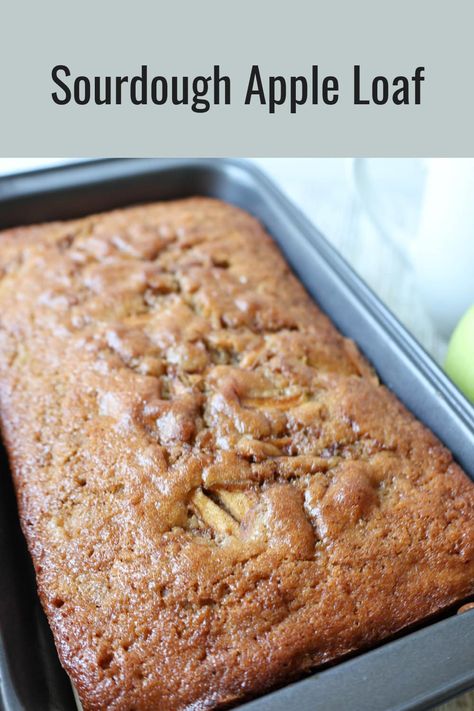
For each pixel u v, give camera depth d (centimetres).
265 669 27
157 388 31
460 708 29
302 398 32
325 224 44
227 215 40
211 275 36
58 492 30
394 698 25
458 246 35
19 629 28
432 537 29
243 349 33
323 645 28
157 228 39
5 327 34
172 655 27
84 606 28
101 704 27
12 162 45
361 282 35
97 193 40
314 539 29
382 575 28
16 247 38
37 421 32
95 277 36
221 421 31
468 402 31
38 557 29
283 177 47
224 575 28
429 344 39
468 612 27
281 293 36
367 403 32
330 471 30
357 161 39
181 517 29
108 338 33
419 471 31
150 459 30
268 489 29
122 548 28
